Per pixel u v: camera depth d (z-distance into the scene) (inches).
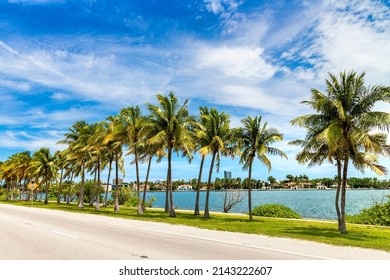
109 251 358.3
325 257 340.5
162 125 1073.5
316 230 672.4
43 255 337.4
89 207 1738.4
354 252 380.5
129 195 2358.5
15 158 2827.3
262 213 1202.0
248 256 340.5
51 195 3873.0
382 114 598.9
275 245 415.5
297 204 2664.9
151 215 1050.7
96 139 1344.7
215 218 981.8
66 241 427.5
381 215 946.7
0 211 1106.7
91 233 514.9
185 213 1237.1
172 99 1066.1
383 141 691.4
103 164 1875.0
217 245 406.0
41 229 567.8
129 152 1381.6
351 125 664.4
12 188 3127.5
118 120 1235.9
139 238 461.1
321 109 666.2
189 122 1026.7
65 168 2383.1
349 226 831.1
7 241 426.6
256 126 994.1
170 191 1039.0
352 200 3191.4
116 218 853.8
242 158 1016.9
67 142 1782.7
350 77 653.9
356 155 703.7
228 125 1066.7
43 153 2240.4
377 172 728.3
